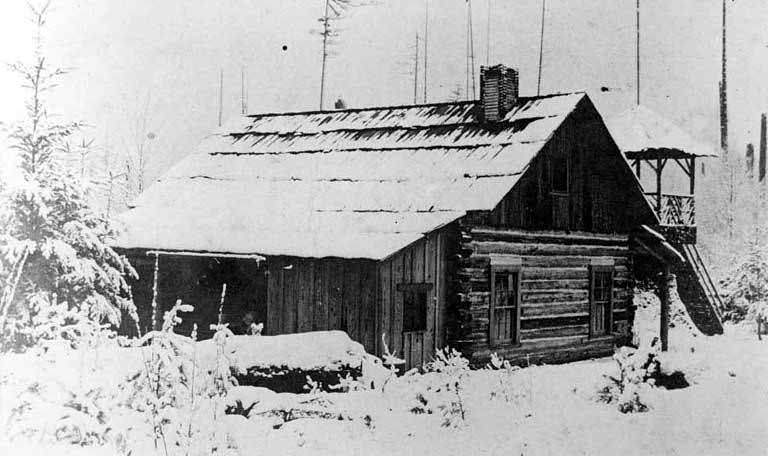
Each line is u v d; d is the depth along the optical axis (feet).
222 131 91.20
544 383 51.03
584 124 76.23
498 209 67.67
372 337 57.11
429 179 68.44
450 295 63.87
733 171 192.65
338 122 85.25
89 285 46.60
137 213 76.64
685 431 36.35
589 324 78.28
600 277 80.84
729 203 188.96
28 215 44.91
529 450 31.96
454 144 73.05
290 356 37.76
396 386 39.63
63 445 23.93
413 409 37.50
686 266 93.25
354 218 65.41
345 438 30.58
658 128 94.38
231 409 31.19
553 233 74.08
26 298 42.39
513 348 68.59
